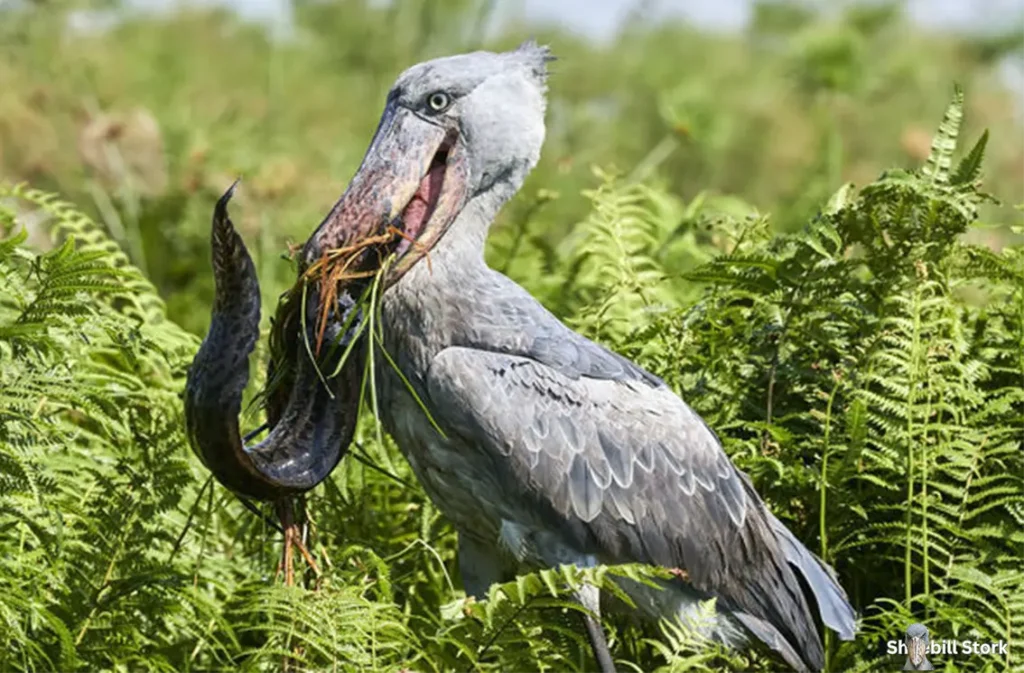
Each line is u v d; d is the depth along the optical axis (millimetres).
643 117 21422
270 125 20578
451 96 10781
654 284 12727
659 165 19953
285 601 9859
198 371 9219
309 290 10250
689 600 10719
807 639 10836
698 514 10648
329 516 11305
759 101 21484
